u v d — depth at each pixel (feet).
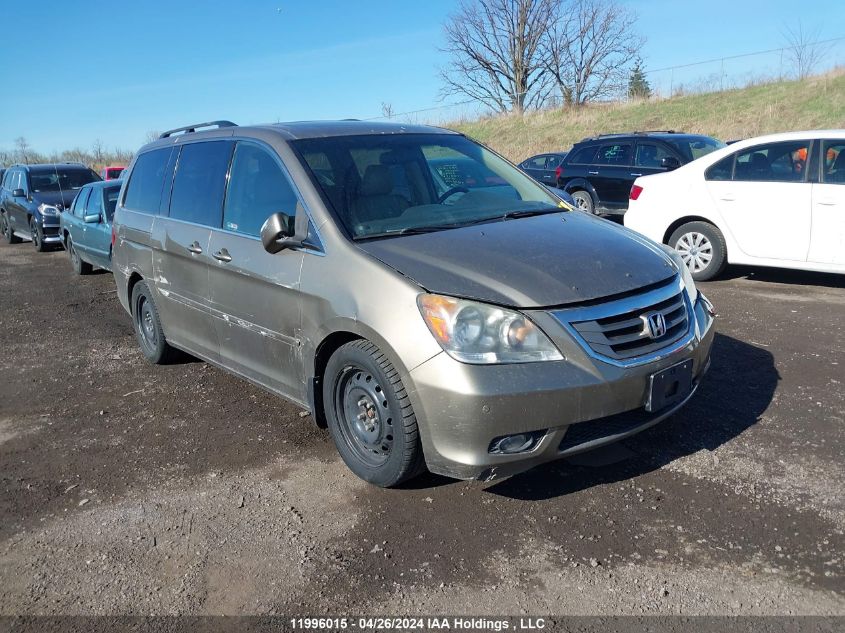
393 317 10.51
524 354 9.96
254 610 9.09
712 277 26.45
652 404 10.62
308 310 12.01
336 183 12.81
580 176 42.42
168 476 12.89
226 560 10.18
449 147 15.21
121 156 108.99
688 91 96.78
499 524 10.66
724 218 25.52
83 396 17.44
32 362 20.74
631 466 12.17
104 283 34.40
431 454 10.43
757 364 16.81
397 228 12.34
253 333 13.75
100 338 23.20
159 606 9.27
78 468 13.46
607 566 9.55
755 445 12.68
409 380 10.35
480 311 10.07
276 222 12.30
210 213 15.12
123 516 11.58
